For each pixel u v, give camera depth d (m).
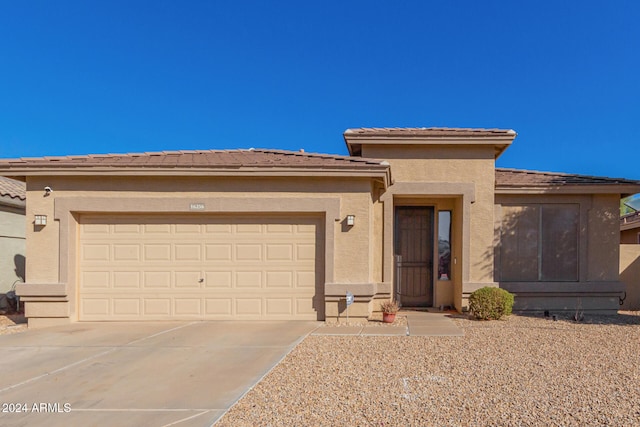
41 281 10.89
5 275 14.84
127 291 11.20
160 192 11.12
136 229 11.27
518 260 13.08
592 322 11.25
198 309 11.20
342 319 10.84
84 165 10.80
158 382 6.43
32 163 10.82
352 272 10.94
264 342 8.82
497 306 11.22
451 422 4.92
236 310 11.18
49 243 10.97
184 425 4.93
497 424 4.87
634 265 14.43
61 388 6.22
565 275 13.06
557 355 7.78
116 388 6.20
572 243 13.09
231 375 6.70
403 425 4.85
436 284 13.47
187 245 11.27
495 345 8.54
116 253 11.25
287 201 11.05
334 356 7.73
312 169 10.80
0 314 13.60
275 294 11.19
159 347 8.46
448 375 6.61
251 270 11.22
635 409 5.27
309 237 11.23
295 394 5.83
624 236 22.55
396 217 13.78
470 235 12.46
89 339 9.16
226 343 8.74
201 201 11.08
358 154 13.93
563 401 5.53
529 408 5.30
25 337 9.41
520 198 13.13
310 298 11.17
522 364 7.20
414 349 8.23
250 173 10.83
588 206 13.08
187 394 5.91
